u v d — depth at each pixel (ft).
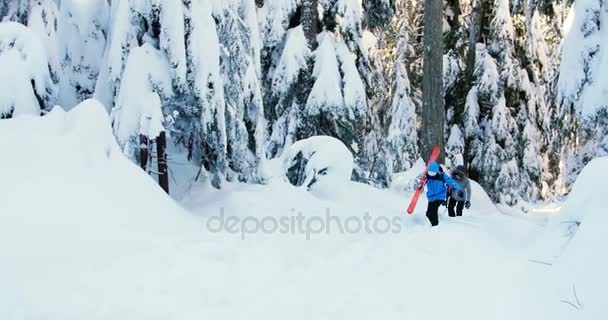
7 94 24.26
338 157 36.01
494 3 53.57
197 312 12.41
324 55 44.27
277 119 46.96
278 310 12.83
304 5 45.50
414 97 59.11
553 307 11.93
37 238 14.88
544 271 14.28
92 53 31.89
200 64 27.20
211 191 30.55
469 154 55.52
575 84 32.89
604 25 32.19
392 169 51.60
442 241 19.69
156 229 18.81
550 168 63.05
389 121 57.52
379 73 53.42
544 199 59.77
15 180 16.92
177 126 31.42
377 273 16.03
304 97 46.01
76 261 14.40
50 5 39.73
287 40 45.14
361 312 12.81
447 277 15.44
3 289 12.17
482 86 53.16
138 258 15.19
